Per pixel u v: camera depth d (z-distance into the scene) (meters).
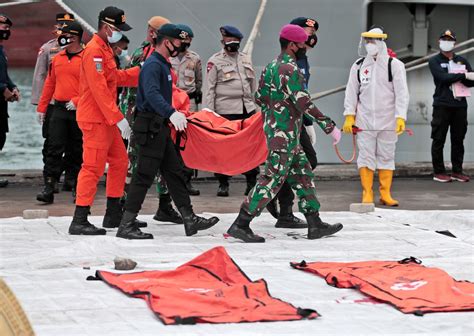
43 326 15.86
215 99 35.62
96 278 19.61
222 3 39.53
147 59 24.83
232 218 28.89
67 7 39.41
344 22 40.66
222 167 26.50
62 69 33.28
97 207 33.38
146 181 24.92
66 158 36.31
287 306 17.08
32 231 26.17
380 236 25.72
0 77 37.44
